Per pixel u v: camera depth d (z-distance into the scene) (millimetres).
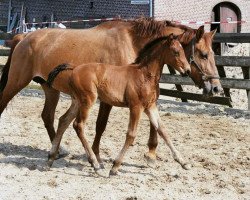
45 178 6750
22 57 8203
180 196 6227
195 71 7473
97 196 6098
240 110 12281
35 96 14305
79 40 7840
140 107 6766
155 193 6293
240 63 12172
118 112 12188
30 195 6070
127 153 8289
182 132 10094
